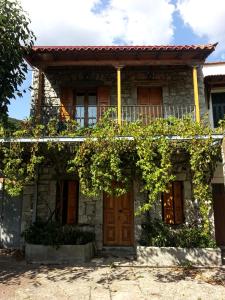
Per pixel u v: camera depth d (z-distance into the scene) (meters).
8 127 9.46
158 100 11.62
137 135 8.23
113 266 8.11
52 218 10.26
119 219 10.50
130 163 8.95
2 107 9.46
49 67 11.23
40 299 5.69
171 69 11.59
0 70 8.97
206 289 6.33
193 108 11.20
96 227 10.21
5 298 5.70
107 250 10.05
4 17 9.01
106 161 8.19
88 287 6.41
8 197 10.76
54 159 9.61
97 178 8.02
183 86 11.51
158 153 8.30
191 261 8.31
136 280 6.94
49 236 8.80
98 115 11.29
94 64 10.41
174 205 10.35
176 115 11.21
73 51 9.93
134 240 10.11
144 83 11.62
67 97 11.54
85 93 11.77
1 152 8.77
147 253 8.42
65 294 5.98
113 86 11.61
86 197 10.46
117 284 6.64
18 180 8.37
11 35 9.27
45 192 10.54
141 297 5.86
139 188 10.39
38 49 9.88
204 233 8.48
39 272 7.50
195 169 8.17
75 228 10.18
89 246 9.07
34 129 8.69
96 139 8.30
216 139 8.38
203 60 10.34
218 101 11.86
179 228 9.81
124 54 10.13
